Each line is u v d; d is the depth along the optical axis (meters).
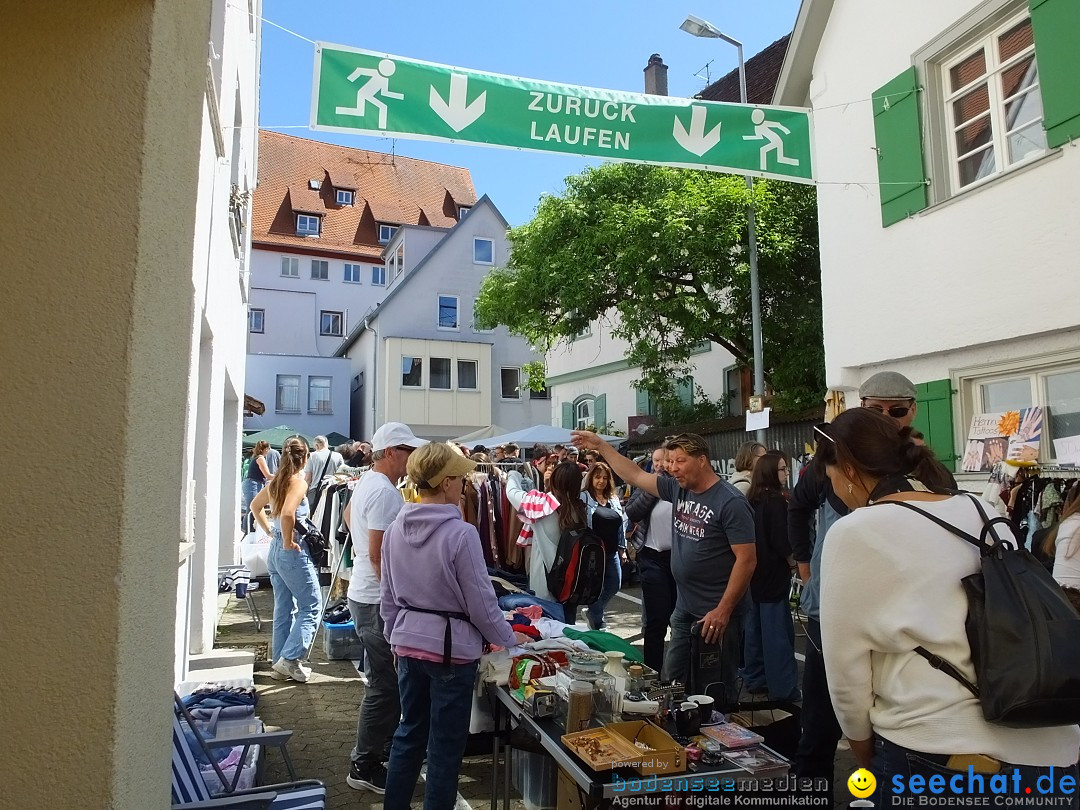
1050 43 6.06
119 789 1.35
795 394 11.68
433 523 3.21
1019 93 6.57
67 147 1.42
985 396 6.93
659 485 4.39
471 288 30.98
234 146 7.72
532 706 2.95
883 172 7.70
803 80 9.19
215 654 6.11
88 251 1.41
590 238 12.41
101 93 1.45
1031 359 6.31
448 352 30.28
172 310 1.65
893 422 2.15
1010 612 1.68
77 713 1.32
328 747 4.56
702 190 11.61
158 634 1.60
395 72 4.22
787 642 5.05
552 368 22.28
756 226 11.38
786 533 5.01
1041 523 5.50
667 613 5.45
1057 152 6.04
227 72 6.29
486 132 4.43
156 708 1.59
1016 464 5.79
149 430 1.50
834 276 8.38
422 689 3.24
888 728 1.84
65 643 1.33
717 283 11.65
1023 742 1.71
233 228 7.77
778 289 12.16
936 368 7.23
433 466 3.34
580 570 4.97
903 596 1.82
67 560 1.34
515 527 6.12
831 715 3.30
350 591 4.02
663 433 14.61
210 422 6.21
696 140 4.95
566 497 5.15
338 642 6.50
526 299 13.84
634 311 11.85
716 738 2.76
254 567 9.45
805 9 8.63
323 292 39.09
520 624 4.09
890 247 7.65
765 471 5.11
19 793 1.29
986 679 1.68
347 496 7.12
